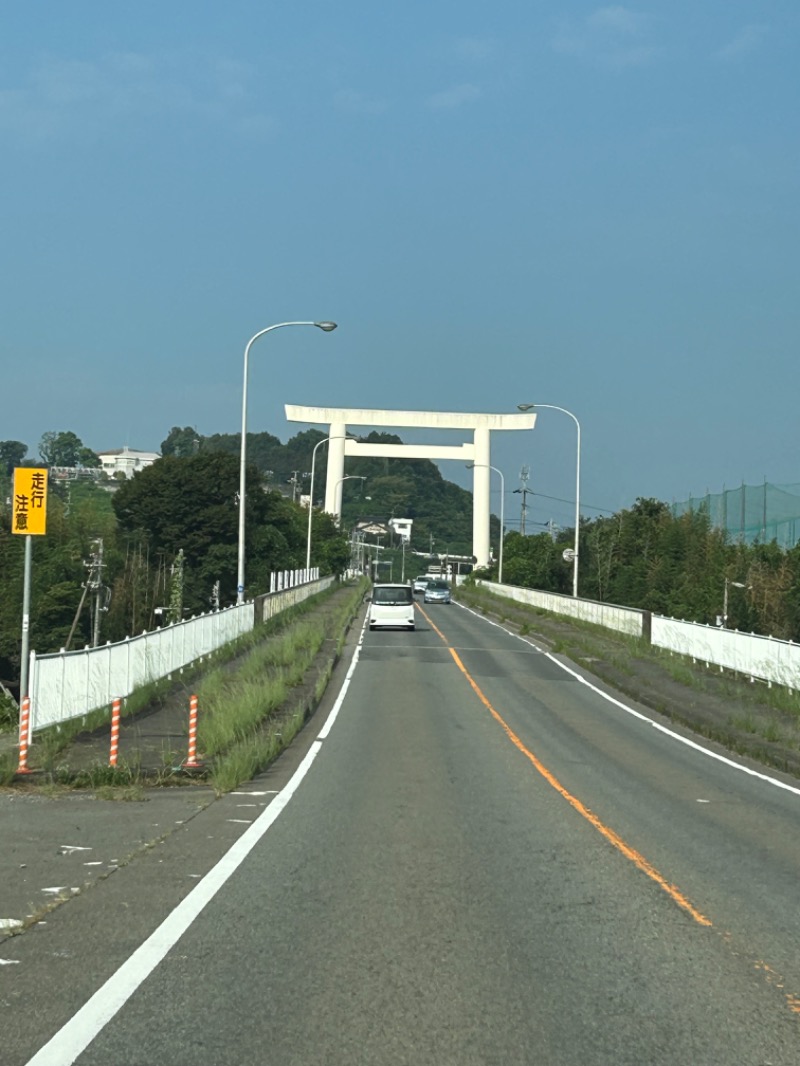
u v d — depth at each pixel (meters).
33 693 16.11
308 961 6.66
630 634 40.59
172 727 18.84
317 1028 5.54
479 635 47.34
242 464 38.03
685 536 68.38
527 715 23.31
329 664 31.72
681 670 29.77
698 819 12.47
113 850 10.05
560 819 12.09
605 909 8.14
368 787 14.16
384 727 20.95
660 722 23.14
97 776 14.05
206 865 9.42
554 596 58.22
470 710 23.88
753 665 28.56
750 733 20.36
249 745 16.33
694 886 9.01
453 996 6.07
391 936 7.26
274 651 31.61
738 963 6.82
